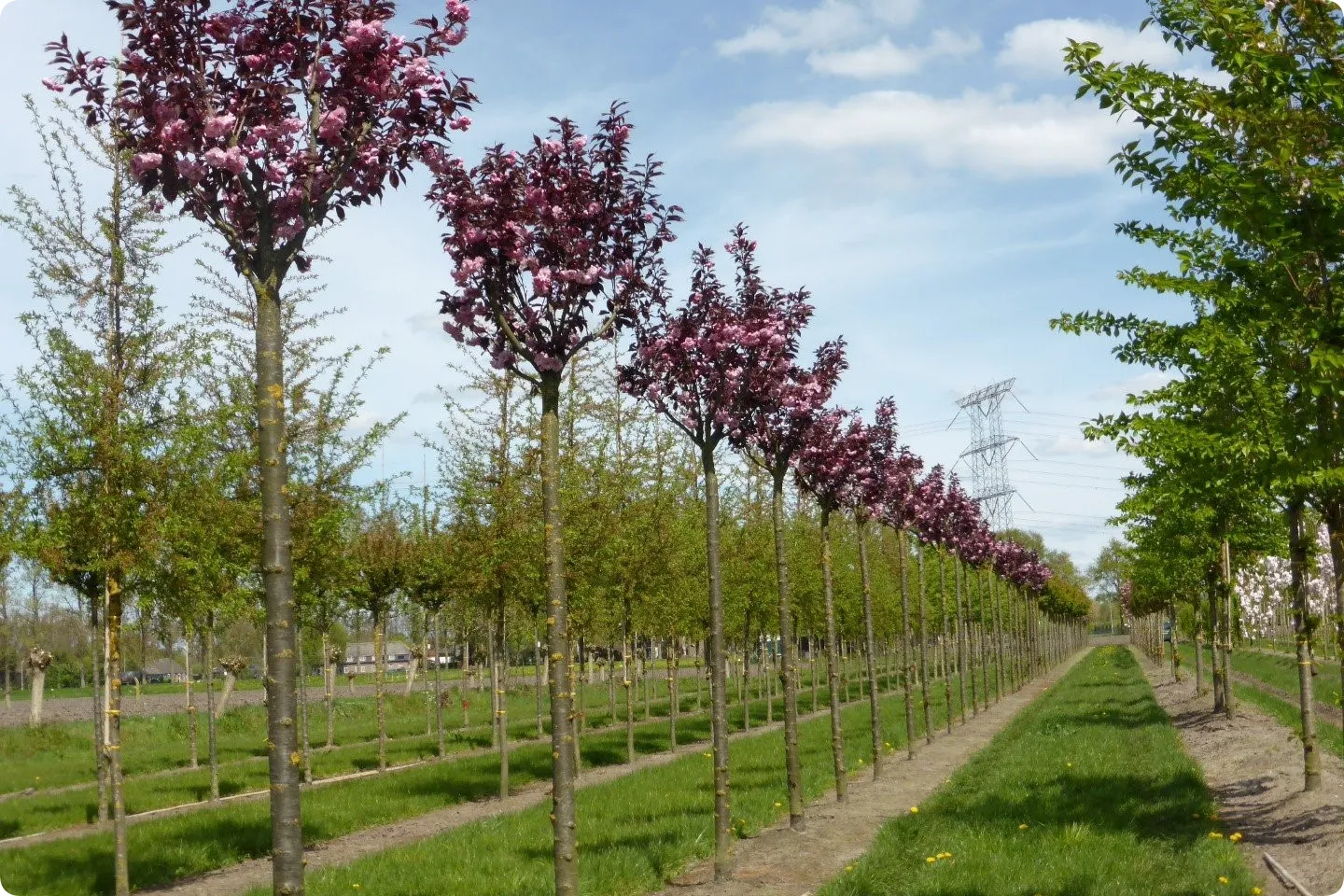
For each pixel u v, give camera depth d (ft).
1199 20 29.84
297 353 60.29
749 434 43.98
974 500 113.70
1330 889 29.66
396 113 24.03
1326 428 29.60
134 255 44.06
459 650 184.75
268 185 22.74
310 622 73.97
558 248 30.04
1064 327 46.70
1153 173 33.63
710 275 41.22
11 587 124.57
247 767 81.25
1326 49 28.32
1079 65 30.96
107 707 39.29
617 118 30.89
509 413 66.28
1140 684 141.18
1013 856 36.83
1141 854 36.45
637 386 41.75
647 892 36.45
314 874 40.73
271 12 22.91
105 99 23.71
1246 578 173.17
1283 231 29.37
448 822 55.72
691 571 90.84
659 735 102.17
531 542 64.75
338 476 61.05
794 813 45.78
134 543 39.09
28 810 60.64
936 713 116.78
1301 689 44.91
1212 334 37.88
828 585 55.26
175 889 41.81
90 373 39.70
